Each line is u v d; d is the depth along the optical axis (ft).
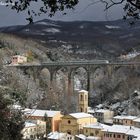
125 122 382.42
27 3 26.96
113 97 517.55
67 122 340.18
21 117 54.75
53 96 442.09
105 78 554.87
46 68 558.15
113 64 532.32
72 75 545.44
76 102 473.26
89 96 527.40
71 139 301.22
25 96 60.34
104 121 415.44
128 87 526.98
